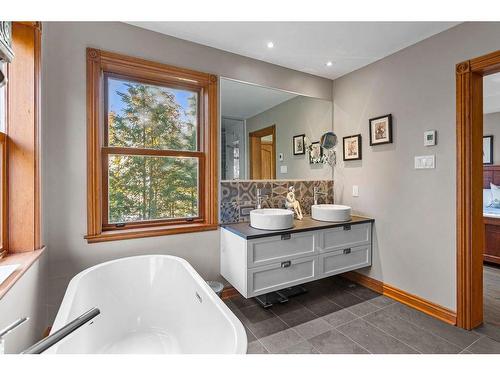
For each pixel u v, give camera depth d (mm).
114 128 2020
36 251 1556
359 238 2525
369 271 2650
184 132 2305
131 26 1974
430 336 1831
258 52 2402
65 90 1765
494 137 4059
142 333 1815
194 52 2221
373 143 2549
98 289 1690
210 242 2330
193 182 2350
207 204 2344
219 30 2045
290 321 2047
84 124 1819
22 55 1529
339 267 2424
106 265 1789
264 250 2025
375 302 2346
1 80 1108
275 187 2693
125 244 1986
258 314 2152
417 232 2207
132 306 1864
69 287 1452
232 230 2145
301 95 2814
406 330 1909
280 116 2691
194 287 1632
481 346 1717
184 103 2301
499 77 3076
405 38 2135
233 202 2457
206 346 1383
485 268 3152
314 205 2789
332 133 2994
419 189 2182
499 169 3904
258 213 2285
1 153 1466
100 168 1901
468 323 1893
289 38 2150
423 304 2162
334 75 2920
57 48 1747
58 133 1748
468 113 1856
